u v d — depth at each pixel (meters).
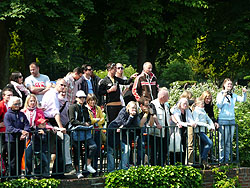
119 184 10.12
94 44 25.28
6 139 9.38
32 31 18.05
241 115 14.27
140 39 22.64
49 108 9.88
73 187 9.77
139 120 10.59
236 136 11.92
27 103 9.62
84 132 10.04
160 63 28.05
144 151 10.94
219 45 22.98
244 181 11.70
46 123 9.75
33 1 17.47
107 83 11.91
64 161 9.78
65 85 10.20
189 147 11.59
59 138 9.96
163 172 10.52
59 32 18.88
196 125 11.01
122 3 20.70
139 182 10.31
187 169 10.87
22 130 9.20
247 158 13.05
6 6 17.66
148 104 10.53
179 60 27.25
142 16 20.25
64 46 20.45
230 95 11.92
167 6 21.19
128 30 20.62
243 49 22.66
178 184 10.61
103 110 13.70
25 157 9.38
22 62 32.44
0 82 21.16
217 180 11.40
